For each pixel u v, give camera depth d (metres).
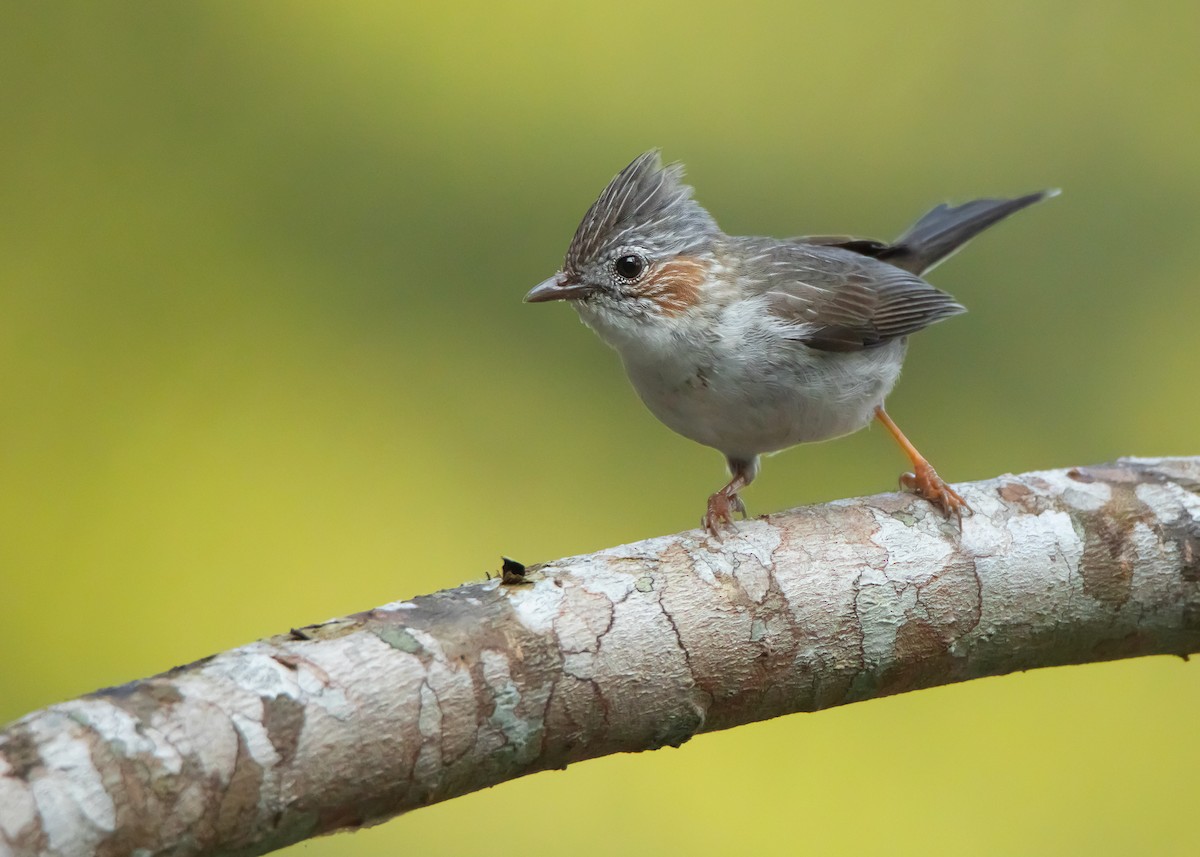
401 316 13.01
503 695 5.22
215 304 12.95
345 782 4.89
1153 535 6.51
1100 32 14.02
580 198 13.40
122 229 13.11
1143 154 13.59
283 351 12.86
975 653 6.32
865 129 13.88
